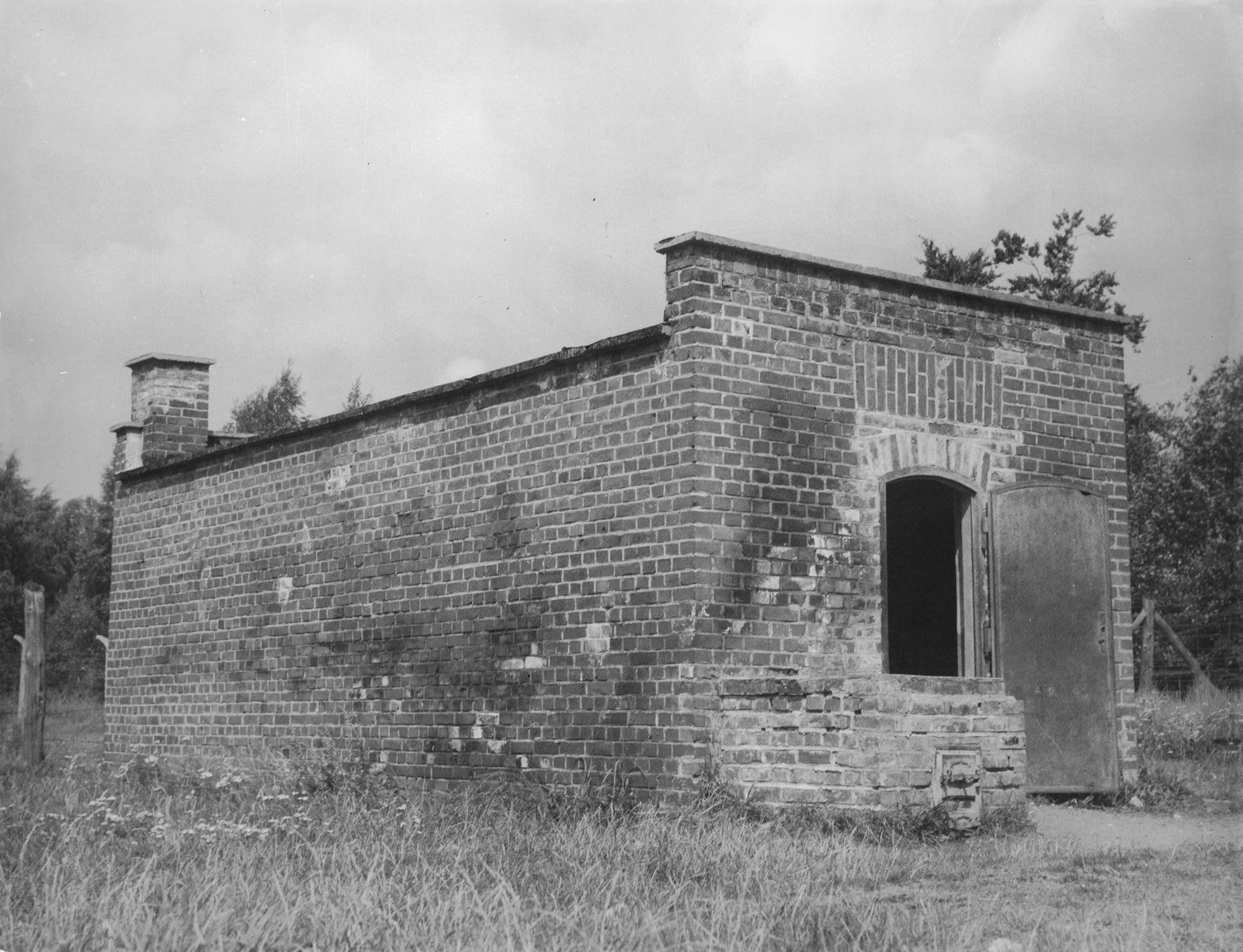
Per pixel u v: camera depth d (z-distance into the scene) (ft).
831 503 37.04
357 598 45.68
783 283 36.96
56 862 25.14
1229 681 77.82
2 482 110.11
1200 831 34.55
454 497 42.27
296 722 47.73
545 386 39.47
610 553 36.94
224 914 20.25
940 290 39.73
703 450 35.06
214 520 53.21
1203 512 80.94
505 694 39.55
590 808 34.09
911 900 23.50
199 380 61.11
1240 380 80.18
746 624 35.24
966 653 40.04
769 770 33.83
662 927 20.59
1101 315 43.11
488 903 21.91
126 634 57.67
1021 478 41.06
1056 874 26.40
